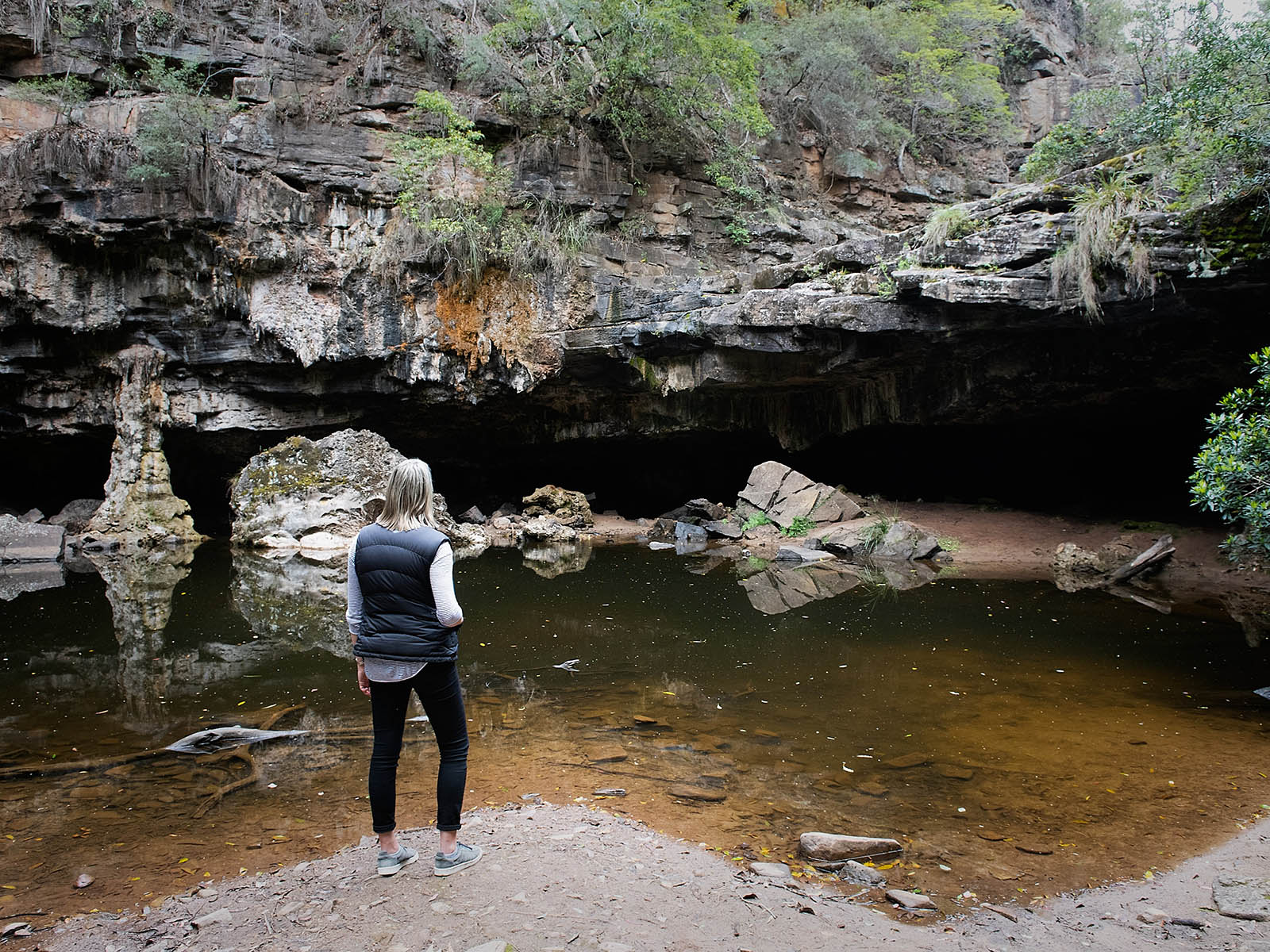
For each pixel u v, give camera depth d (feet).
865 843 12.94
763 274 52.75
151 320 56.13
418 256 57.06
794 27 74.23
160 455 56.29
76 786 15.58
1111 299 37.19
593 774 16.24
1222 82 32.94
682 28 59.98
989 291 39.17
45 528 49.78
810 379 55.42
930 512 56.34
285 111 57.36
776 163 73.26
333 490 55.42
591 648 26.84
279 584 39.65
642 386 58.95
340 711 20.38
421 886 11.21
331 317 56.75
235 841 13.23
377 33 61.00
